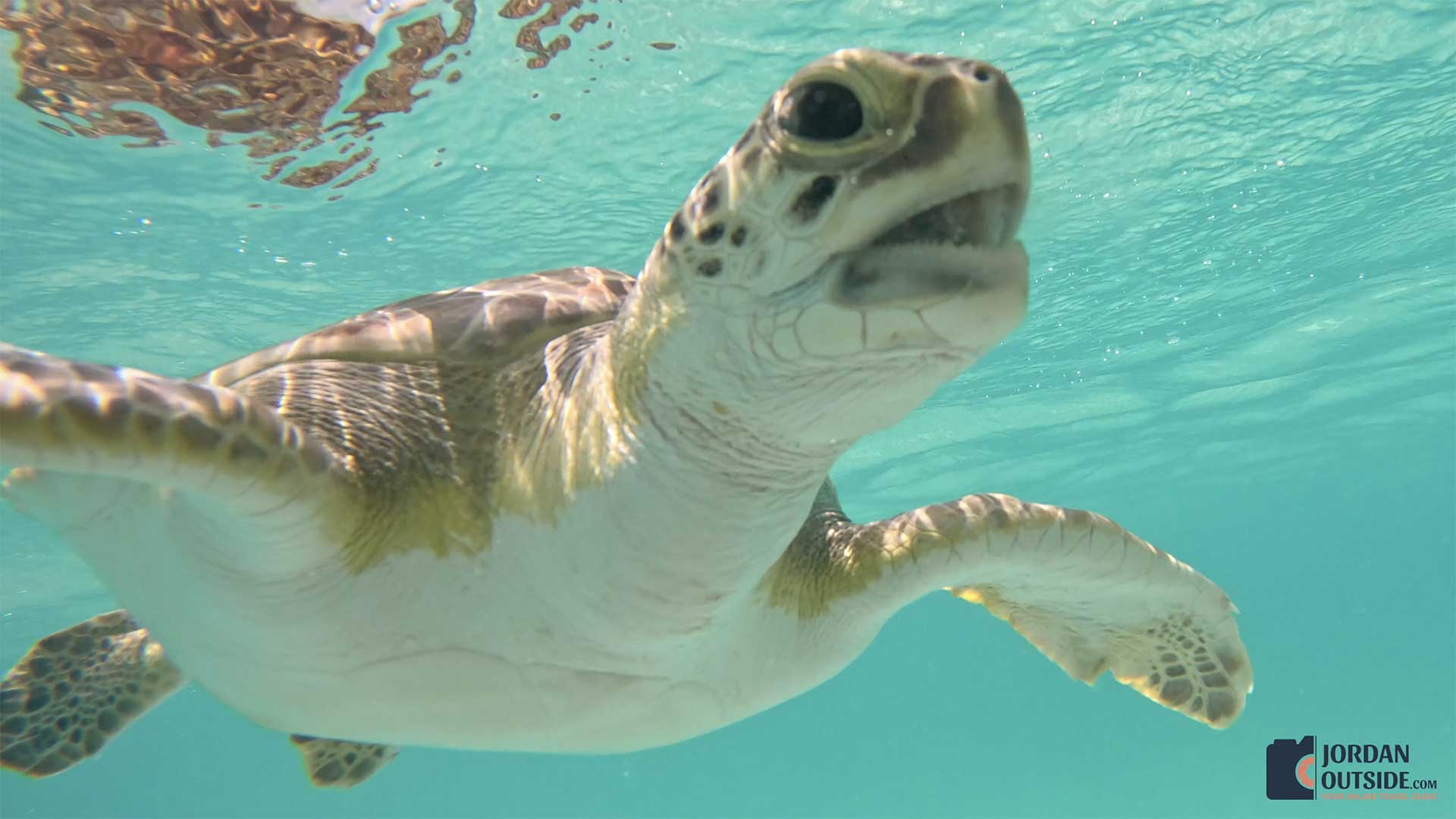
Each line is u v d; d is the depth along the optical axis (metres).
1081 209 2.19
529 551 0.51
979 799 12.37
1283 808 8.41
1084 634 0.83
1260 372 3.85
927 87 0.34
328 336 0.61
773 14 1.43
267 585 0.52
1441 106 1.96
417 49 1.36
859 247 0.36
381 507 0.53
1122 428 4.46
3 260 1.88
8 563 3.92
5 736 0.90
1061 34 1.57
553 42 1.41
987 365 3.16
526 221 1.98
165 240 1.88
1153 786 11.04
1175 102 1.82
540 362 0.56
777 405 0.41
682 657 0.55
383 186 1.74
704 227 0.39
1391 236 2.65
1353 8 1.59
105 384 0.44
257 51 1.31
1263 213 2.37
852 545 0.67
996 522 0.66
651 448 0.44
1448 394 4.75
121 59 1.31
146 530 0.54
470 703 0.56
